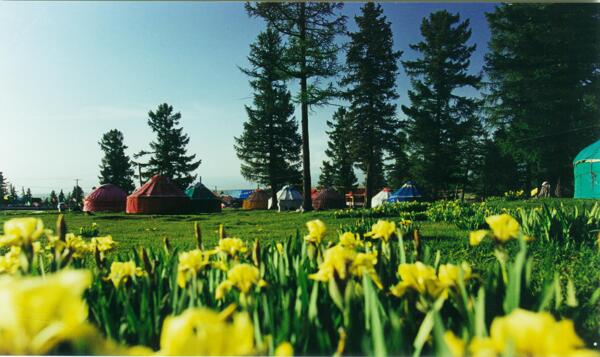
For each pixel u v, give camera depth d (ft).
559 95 136.36
